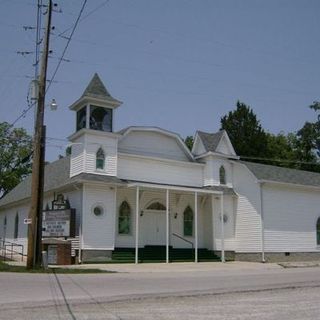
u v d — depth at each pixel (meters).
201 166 36.81
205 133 37.94
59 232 30.83
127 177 33.09
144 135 35.22
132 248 33.00
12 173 63.31
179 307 12.49
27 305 12.45
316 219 38.69
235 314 11.45
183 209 36.16
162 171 34.84
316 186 38.34
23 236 41.53
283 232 36.03
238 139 61.00
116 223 32.84
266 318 10.90
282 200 36.50
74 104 32.88
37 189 24.12
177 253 34.47
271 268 28.95
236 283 18.72
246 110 62.41
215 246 35.47
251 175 35.75
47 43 24.83
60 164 40.75
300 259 36.69
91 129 31.39
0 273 21.94
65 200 31.66
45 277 20.23
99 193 30.98
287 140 68.50
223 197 36.56
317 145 64.88
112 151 32.16
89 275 21.88
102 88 32.47
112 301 13.37
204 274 23.41
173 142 36.62
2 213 48.97
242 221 36.16
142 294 14.98
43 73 24.64
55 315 10.98
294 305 12.97
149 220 34.53
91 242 30.22
